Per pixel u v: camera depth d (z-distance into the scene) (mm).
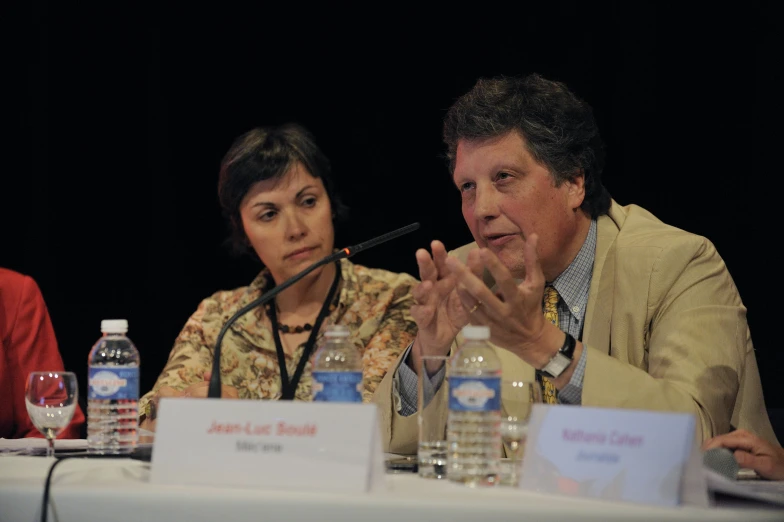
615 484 3072
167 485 3236
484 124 5328
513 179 5320
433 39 10250
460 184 5551
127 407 4582
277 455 3203
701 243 5398
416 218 10391
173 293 11055
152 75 10930
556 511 2861
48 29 10820
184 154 11008
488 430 3510
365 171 10516
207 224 11047
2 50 10742
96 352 4770
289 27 10711
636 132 9312
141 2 10859
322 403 3201
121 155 11016
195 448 3285
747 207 9023
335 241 10453
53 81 10891
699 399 4641
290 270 7070
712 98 9086
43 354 6844
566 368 4367
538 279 4219
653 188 9289
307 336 7168
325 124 10641
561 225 5445
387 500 2924
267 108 10820
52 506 3141
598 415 3180
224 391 5727
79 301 11055
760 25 8906
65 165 10984
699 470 3008
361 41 10500
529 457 3273
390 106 10453
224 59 10859
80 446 4789
